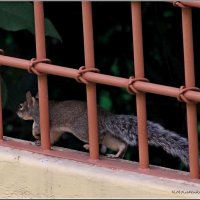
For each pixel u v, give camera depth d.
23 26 10.23
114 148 9.92
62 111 10.24
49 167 9.13
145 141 8.94
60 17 12.91
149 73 13.25
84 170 8.99
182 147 9.31
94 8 13.20
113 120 9.82
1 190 9.46
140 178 8.80
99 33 13.48
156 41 13.27
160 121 13.09
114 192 8.84
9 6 10.20
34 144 9.73
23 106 10.73
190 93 8.53
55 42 13.09
